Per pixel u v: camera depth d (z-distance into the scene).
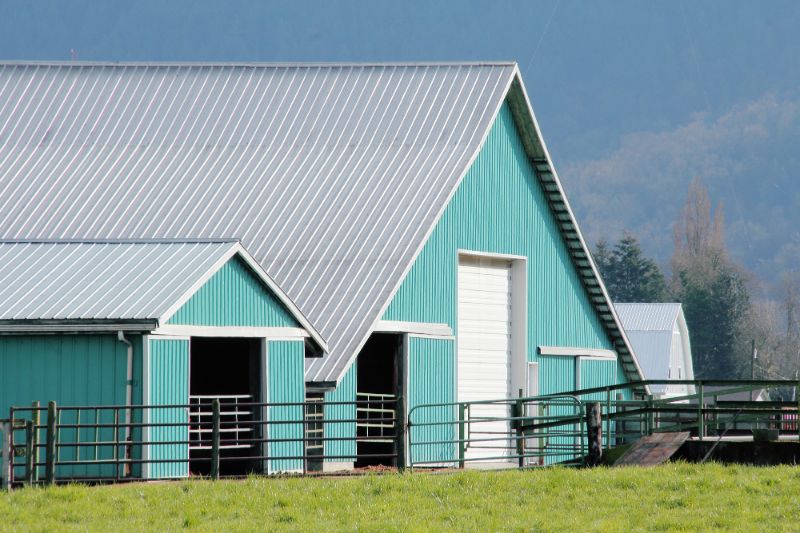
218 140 88.75
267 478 57.91
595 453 62.47
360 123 88.75
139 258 64.38
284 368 66.44
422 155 85.75
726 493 52.53
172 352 60.41
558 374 95.44
